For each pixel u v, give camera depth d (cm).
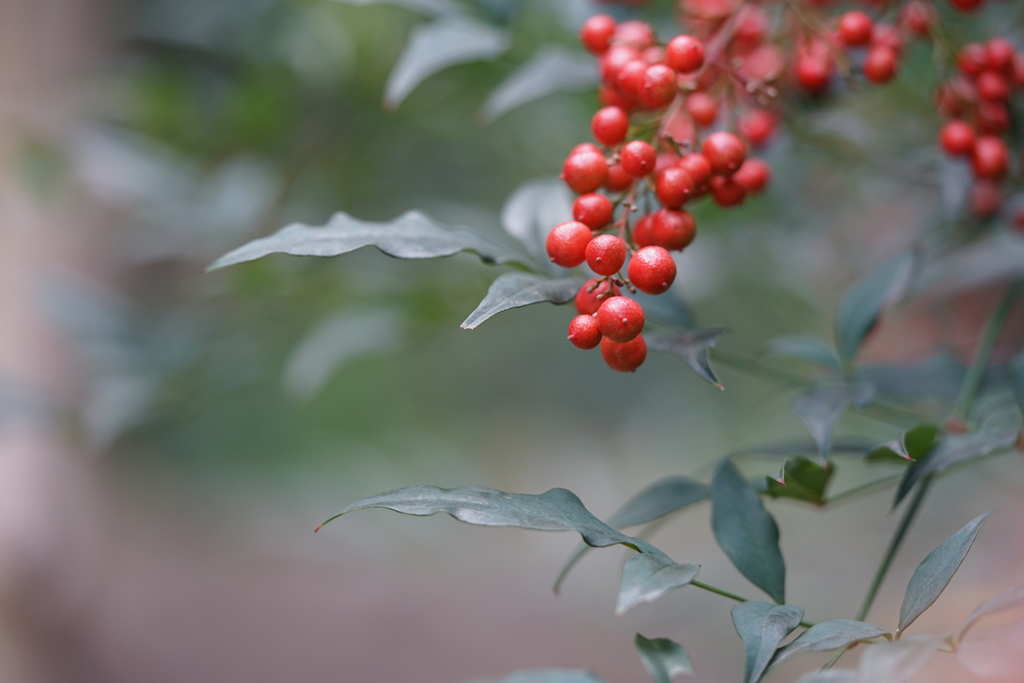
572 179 39
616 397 111
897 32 44
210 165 72
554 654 92
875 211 63
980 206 46
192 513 104
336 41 69
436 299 61
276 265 61
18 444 81
